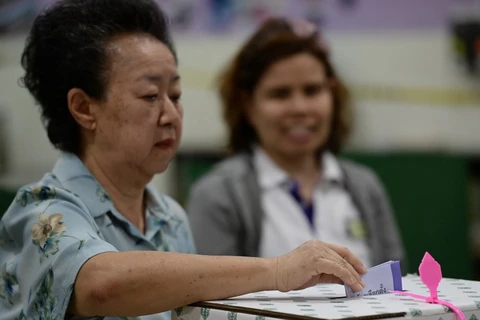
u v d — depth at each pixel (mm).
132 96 1788
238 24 4613
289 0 4582
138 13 1837
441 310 1443
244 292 1566
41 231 1658
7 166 4570
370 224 3195
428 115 4602
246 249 2994
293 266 1572
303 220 3076
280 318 1379
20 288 1694
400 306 1448
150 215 2014
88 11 1824
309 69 3145
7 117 4566
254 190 3066
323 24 4609
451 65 4566
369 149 4617
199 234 2965
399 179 4496
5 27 4527
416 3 4559
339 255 1621
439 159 4484
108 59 1790
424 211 4488
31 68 1901
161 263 1539
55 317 1566
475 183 4578
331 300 1542
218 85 3479
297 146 3146
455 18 4531
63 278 1567
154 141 1819
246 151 3328
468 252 4484
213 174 3152
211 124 4664
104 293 1521
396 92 4605
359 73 4625
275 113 3141
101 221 1817
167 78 1836
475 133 4574
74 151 1905
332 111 3439
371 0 4578
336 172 3223
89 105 1825
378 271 1654
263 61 3156
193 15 4652
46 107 1904
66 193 1739
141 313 1542
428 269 1529
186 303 1547
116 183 1887
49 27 1846
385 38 4594
